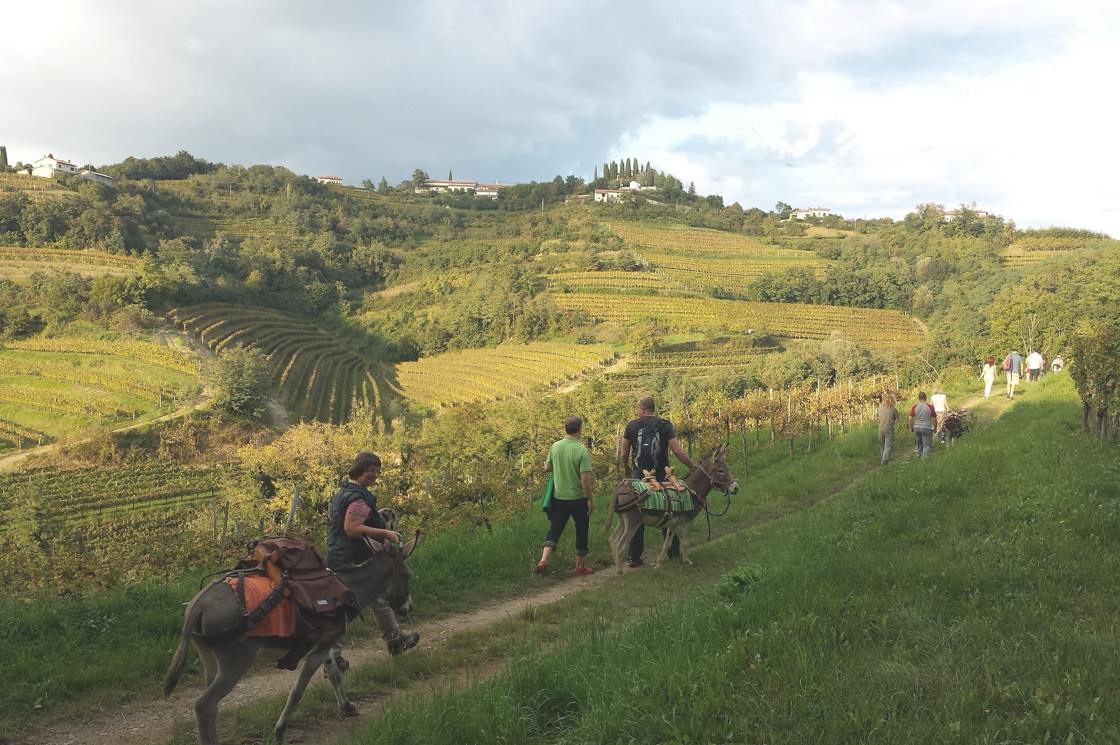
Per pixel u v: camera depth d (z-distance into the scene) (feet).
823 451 80.43
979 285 389.19
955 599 23.29
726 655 18.89
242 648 18.16
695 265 514.27
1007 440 57.00
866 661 18.53
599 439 103.91
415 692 22.47
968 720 15.35
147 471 200.23
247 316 391.45
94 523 152.05
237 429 246.06
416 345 418.31
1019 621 20.52
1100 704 15.65
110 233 437.17
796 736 15.16
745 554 39.99
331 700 22.04
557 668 20.36
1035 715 15.42
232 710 21.33
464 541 42.39
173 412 251.19
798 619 21.40
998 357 206.59
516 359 364.99
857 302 430.20
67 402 254.88
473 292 443.73
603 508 54.54
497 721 17.46
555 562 39.58
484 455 94.79
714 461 40.86
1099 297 203.00
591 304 413.59
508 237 641.40
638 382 281.33
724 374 265.13
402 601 24.18
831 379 262.06
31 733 19.92
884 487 45.16
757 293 440.45
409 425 285.02
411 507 51.72
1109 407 53.67
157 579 37.73
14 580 44.62
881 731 15.11
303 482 94.38
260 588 18.61
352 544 23.49
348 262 561.43
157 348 290.76
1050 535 29.32
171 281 358.64
